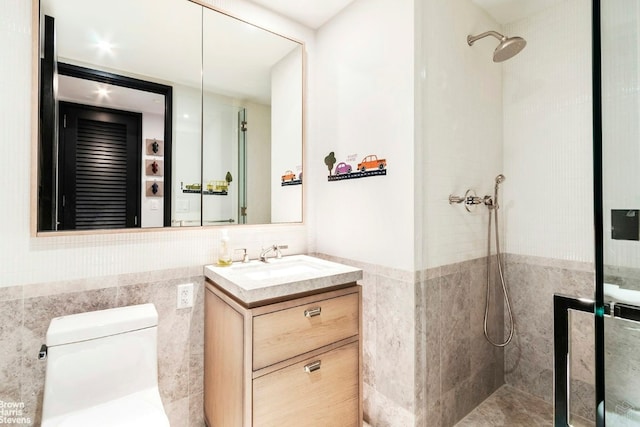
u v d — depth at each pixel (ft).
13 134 3.88
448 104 5.52
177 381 5.03
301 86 6.64
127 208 4.75
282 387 4.11
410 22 4.90
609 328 2.52
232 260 5.67
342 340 4.76
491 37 6.53
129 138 4.79
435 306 5.22
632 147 2.59
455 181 5.65
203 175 5.51
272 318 4.03
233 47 5.82
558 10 6.00
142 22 4.92
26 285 3.94
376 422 5.39
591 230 5.62
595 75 2.63
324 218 6.63
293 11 6.26
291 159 6.55
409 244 4.90
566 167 5.91
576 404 5.37
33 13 4.01
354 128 5.89
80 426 3.50
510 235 6.72
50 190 4.13
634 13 2.66
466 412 5.79
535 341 6.32
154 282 4.87
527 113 6.46
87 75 4.46
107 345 3.93
